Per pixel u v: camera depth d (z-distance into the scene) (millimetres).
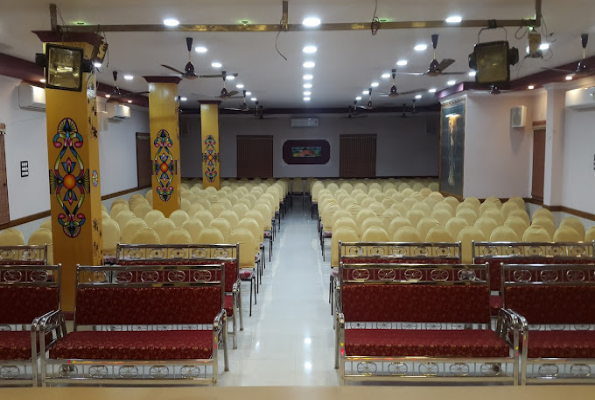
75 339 3789
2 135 7871
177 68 8461
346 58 7605
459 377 3604
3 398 1364
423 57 7578
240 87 11594
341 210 8156
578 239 6023
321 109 18234
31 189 8742
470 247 5895
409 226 6301
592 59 7527
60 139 5410
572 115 9711
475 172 11516
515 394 1370
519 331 3602
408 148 19000
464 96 11414
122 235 7359
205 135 14109
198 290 4156
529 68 8711
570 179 9820
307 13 5023
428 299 4133
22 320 4137
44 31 5332
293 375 4094
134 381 3617
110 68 8469
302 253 9188
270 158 19297
